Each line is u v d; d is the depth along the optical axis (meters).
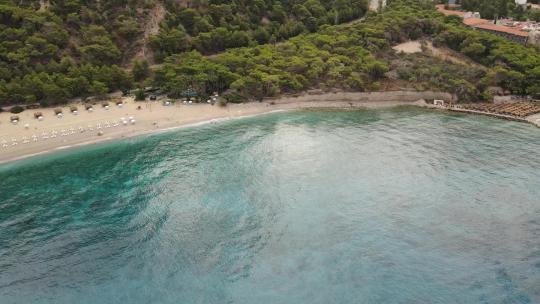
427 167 90.31
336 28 164.38
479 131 109.56
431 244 68.31
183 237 70.00
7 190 83.19
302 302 57.91
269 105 124.81
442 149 98.69
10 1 128.25
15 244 68.81
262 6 168.38
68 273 63.31
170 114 116.31
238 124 113.62
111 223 73.56
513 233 70.44
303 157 94.69
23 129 103.31
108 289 60.50
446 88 131.62
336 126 112.06
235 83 122.81
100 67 129.25
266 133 107.56
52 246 68.38
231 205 77.69
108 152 98.06
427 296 58.91
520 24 177.00
